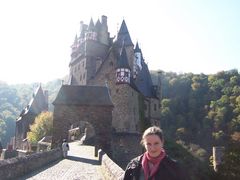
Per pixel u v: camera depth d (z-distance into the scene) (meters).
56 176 16.16
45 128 66.12
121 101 57.81
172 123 111.06
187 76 126.50
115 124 57.59
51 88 168.00
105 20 73.00
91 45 68.31
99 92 39.22
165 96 123.00
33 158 18.08
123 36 65.69
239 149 52.19
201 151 89.44
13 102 149.50
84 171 18.73
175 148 61.06
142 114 63.75
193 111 113.75
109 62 61.53
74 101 37.94
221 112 105.75
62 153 27.80
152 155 4.39
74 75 73.25
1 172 12.94
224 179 52.06
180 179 4.25
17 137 84.94
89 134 46.19
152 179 4.29
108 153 37.00
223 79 119.12
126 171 4.52
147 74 71.62
